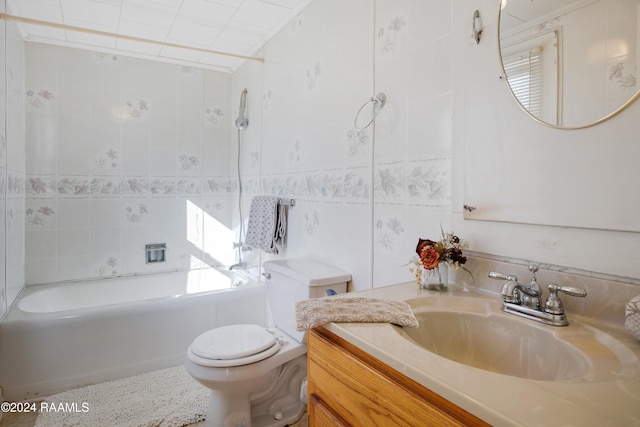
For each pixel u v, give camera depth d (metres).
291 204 2.26
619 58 0.83
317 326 0.89
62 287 2.61
